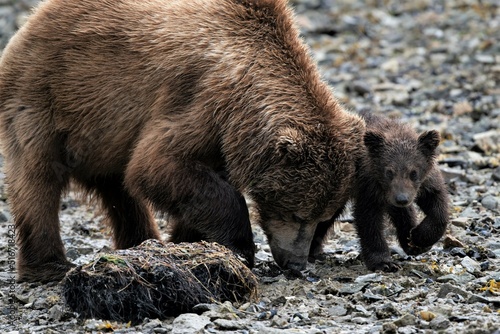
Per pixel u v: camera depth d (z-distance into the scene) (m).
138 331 10.62
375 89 24.67
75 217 17.67
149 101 13.31
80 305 11.17
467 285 11.98
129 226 15.02
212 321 10.78
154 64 13.27
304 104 12.66
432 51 27.19
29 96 13.93
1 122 14.26
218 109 12.76
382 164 13.13
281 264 12.88
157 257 11.34
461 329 10.16
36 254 13.90
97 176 14.54
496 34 28.03
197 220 12.66
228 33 13.16
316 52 28.08
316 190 12.35
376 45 28.55
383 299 11.55
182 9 13.58
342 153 12.47
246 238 12.66
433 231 13.30
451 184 17.30
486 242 14.23
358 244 14.62
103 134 13.73
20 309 12.27
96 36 13.71
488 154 19.47
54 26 13.97
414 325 10.48
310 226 12.75
